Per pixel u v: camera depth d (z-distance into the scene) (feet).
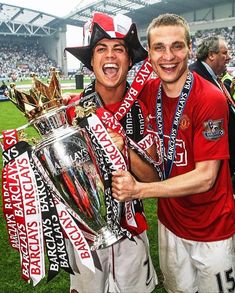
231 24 106.32
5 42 146.10
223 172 5.47
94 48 4.73
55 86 4.48
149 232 10.59
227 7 111.34
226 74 12.47
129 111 4.97
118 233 4.67
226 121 5.01
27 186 4.46
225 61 9.84
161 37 4.83
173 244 5.95
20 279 8.52
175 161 5.38
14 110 41.42
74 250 5.16
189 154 5.28
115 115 4.91
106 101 5.03
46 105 4.47
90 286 5.19
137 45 4.75
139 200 5.25
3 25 135.33
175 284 6.18
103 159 4.57
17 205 4.50
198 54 9.95
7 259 9.44
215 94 4.95
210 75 8.52
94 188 4.57
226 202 5.53
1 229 11.23
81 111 4.60
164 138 5.44
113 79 4.73
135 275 5.27
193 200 5.43
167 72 4.94
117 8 121.19
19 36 148.15
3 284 8.35
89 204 4.58
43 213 4.61
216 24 109.81
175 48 4.86
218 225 5.49
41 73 135.85
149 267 5.54
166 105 5.36
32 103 4.46
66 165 4.40
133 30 4.58
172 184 4.55
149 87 5.61
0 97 52.54
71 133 4.40
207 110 4.88
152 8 118.42
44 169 4.46
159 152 5.49
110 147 4.47
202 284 5.81
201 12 118.01
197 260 5.68
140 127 4.99
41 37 151.12
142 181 5.16
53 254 4.70
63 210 4.64
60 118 4.51
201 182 4.75
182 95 5.10
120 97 5.03
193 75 5.21
